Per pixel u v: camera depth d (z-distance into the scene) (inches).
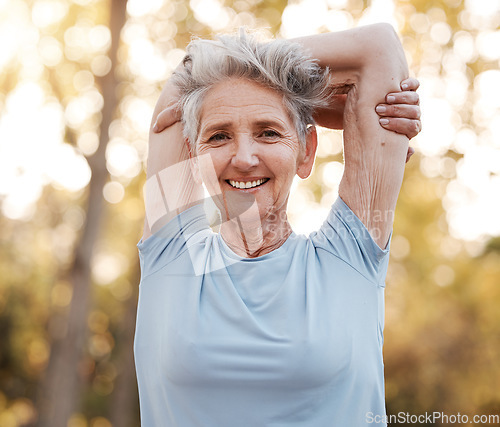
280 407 63.5
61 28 373.7
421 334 566.9
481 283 605.0
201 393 64.5
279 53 66.7
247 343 63.8
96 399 721.6
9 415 714.2
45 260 692.1
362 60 70.4
